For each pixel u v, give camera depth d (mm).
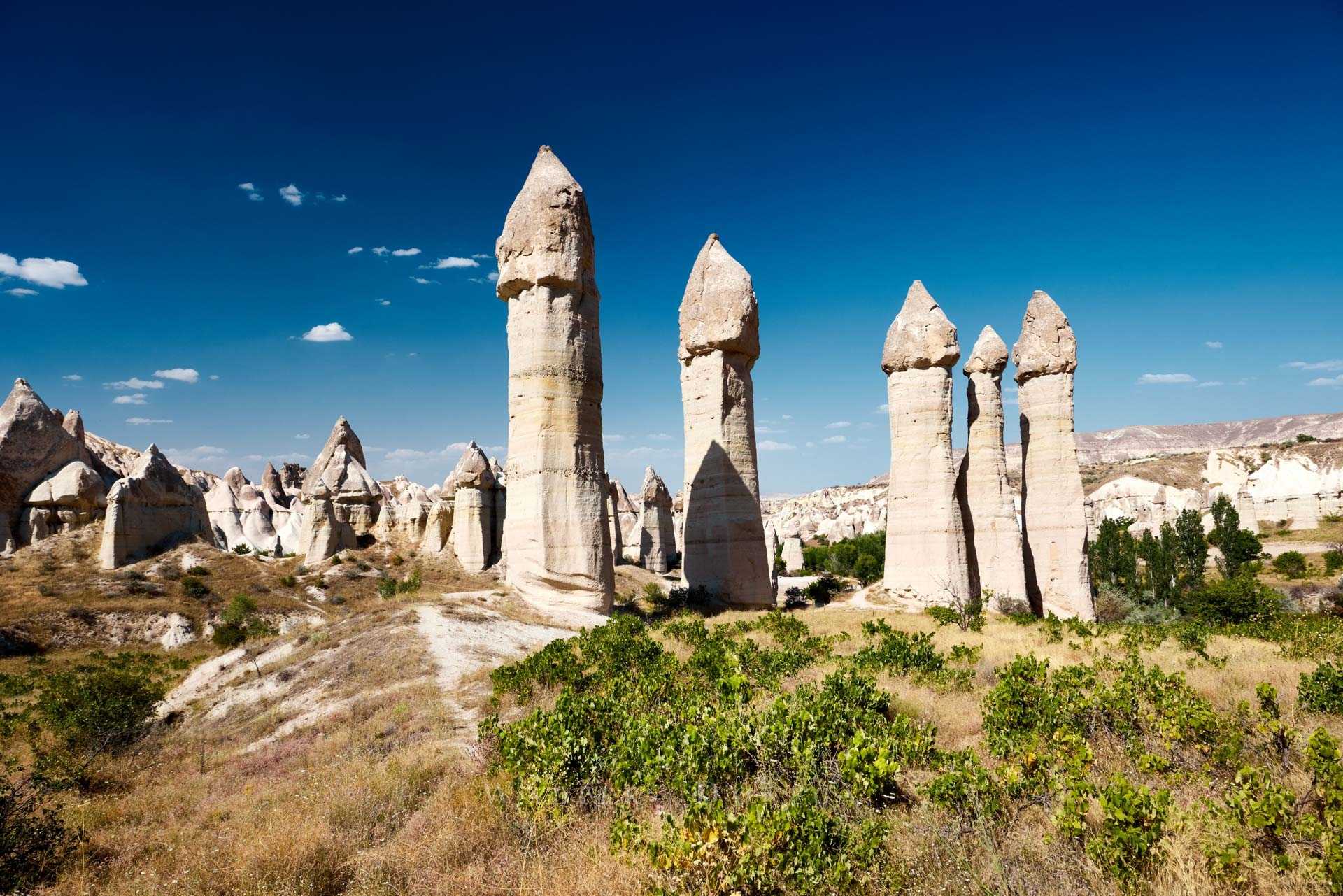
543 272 27922
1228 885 5664
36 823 9172
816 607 35781
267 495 90000
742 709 9766
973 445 35875
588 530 27359
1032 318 35188
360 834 8375
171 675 28688
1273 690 9797
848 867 5941
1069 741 8500
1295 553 57125
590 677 15070
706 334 32656
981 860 6230
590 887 6227
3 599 37875
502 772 9164
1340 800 6164
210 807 11062
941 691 12875
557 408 27641
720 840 6027
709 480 32188
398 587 42719
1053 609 33000
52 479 50719
